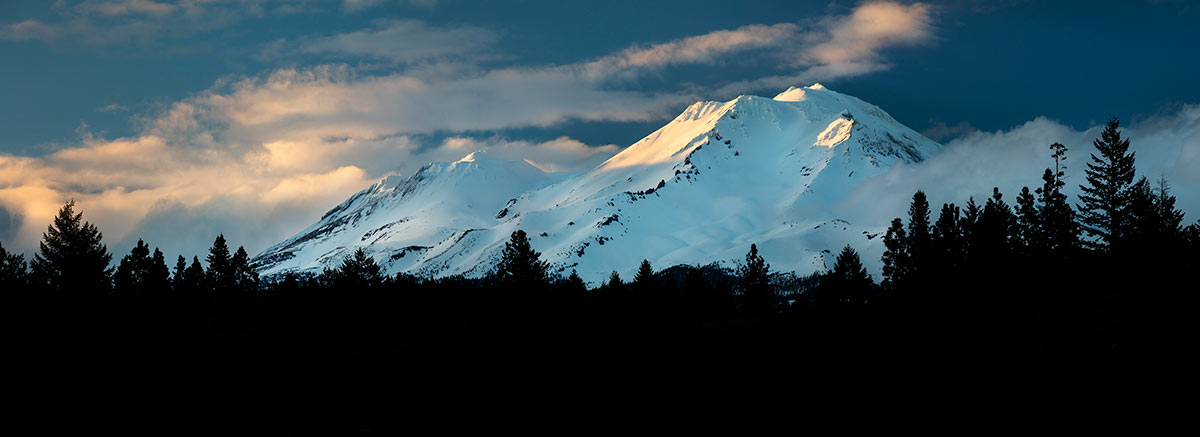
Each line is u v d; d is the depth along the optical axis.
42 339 55.72
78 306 69.81
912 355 48.28
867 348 52.50
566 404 47.12
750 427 40.53
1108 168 77.44
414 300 97.06
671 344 65.81
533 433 41.47
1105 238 76.12
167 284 105.56
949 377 42.38
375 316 84.88
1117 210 75.56
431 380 53.34
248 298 99.56
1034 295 54.78
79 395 45.12
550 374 55.47
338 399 47.72
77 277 80.19
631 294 105.19
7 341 53.81
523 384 52.38
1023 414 34.94
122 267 97.31
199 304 90.31
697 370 54.22
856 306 70.12
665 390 49.41
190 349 58.41
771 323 69.69
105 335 59.56
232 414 43.78
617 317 84.62
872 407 40.47
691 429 41.22
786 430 39.38
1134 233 69.56
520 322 79.81
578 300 93.88
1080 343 40.78
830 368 49.44
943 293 63.50
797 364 51.94
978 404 37.38
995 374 40.72
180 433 40.34
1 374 46.94
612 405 46.62
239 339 64.50
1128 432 30.86
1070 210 80.75
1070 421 33.03
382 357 60.75
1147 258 55.66
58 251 83.00
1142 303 43.09
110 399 44.97
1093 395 34.59
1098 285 51.84
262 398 47.12
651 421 43.06
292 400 47.03
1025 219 85.69
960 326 52.03
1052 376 37.88
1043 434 32.69
